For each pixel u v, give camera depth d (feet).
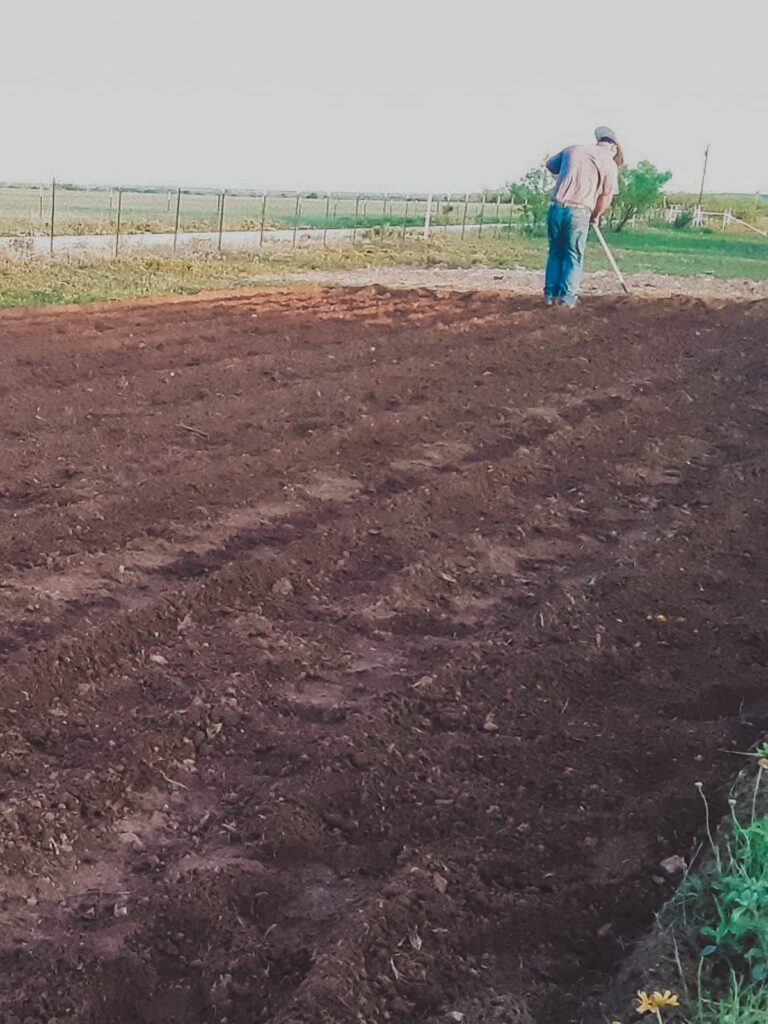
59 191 342.23
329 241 102.01
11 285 54.39
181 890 11.33
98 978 10.21
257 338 40.45
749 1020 9.06
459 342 39.91
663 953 10.25
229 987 10.23
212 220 169.78
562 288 48.57
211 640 16.79
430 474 25.02
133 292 54.24
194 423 28.12
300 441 26.53
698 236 137.18
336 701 15.31
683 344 40.37
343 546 20.40
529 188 132.57
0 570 18.78
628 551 20.56
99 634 16.38
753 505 23.27
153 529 20.68
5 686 14.96
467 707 15.11
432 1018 9.91
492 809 12.89
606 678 16.15
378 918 10.86
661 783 13.57
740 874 10.66
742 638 17.38
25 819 12.34
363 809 12.87
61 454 25.23
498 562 20.25
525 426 28.73
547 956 10.73
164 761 13.64
